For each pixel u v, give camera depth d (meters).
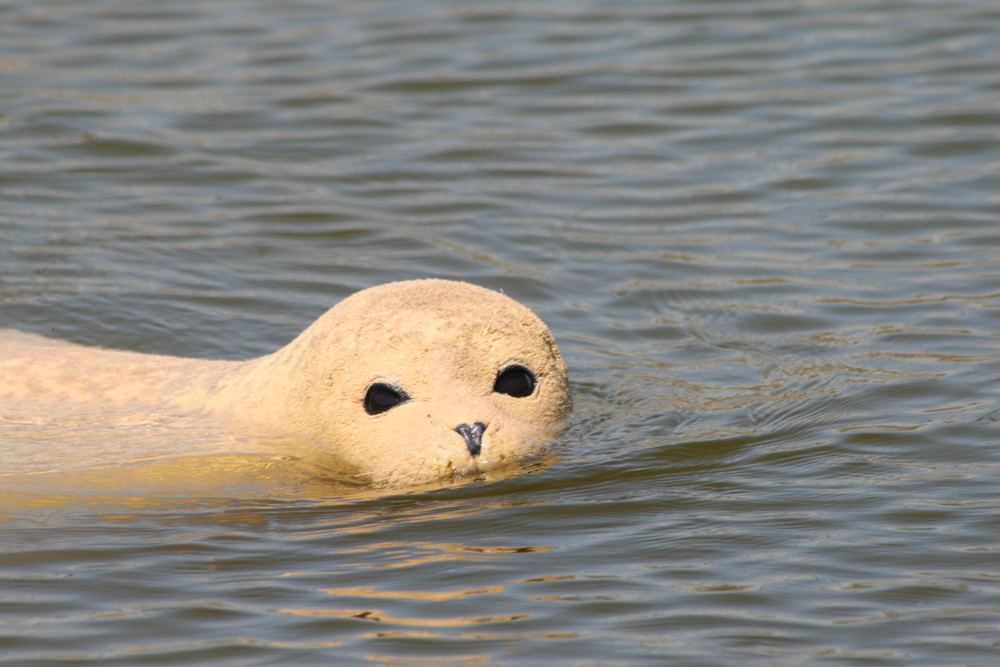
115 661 19.77
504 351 26.45
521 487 25.23
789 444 27.47
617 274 37.62
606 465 26.33
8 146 45.53
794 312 34.97
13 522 24.14
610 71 52.28
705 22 57.22
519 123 48.12
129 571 22.45
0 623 20.86
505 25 57.66
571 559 22.59
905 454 26.73
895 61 51.75
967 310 34.25
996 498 24.53
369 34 56.78
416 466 25.20
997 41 52.88
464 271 37.66
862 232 39.56
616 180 43.69
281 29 57.66
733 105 48.91
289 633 20.41
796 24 56.41
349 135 47.19
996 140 44.91
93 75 52.16
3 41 55.66
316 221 40.81
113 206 41.69
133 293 36.25
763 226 40.25
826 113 47.81
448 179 43.88
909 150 44.72
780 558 22.55
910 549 22.73
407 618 20.77
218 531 23.86
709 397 30.25
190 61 53.84
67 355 30.33
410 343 26.25
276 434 26.94
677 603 21.12
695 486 25.52
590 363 32.53
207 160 45.12
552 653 19.77
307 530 23.83
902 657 19.55
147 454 26.36
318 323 27.86
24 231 39.69
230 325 34.81
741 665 19.41
